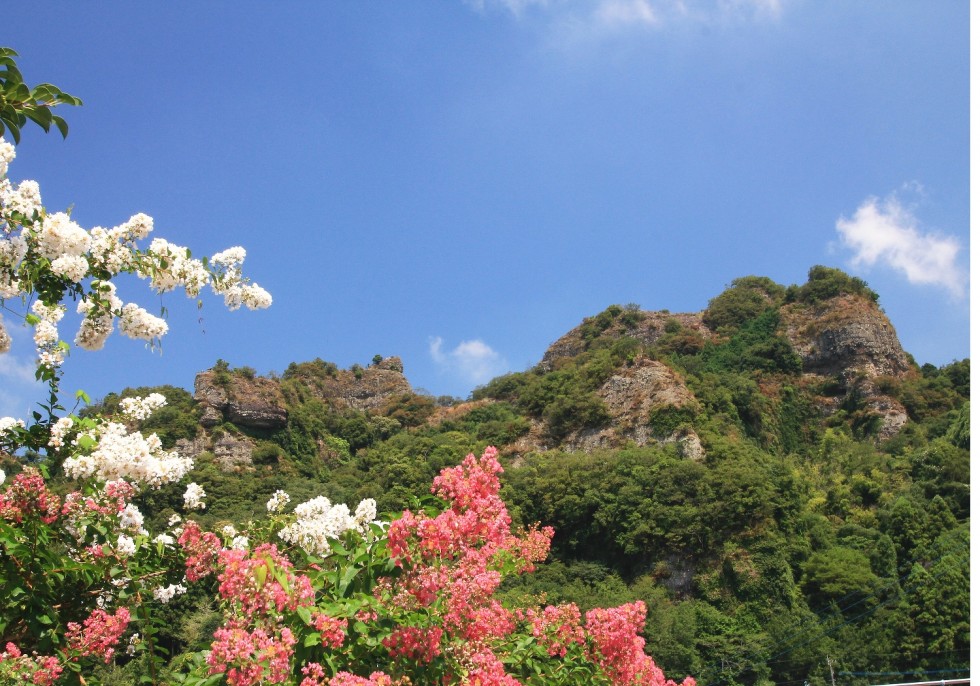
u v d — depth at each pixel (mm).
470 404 112188
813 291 116688
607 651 5453
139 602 5391
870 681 41781
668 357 99500
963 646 40688
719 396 84062
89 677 4992
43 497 5090
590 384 88062
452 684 4355
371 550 4684
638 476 60750
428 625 4324
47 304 5688
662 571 54094
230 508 45000
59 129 4984
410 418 114688
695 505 56875
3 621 4801
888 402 93062
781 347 106375
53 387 5629
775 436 89375
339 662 4281
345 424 101375
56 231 5234
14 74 4770
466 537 4656
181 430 81562
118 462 5363
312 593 4281
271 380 97500
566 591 49688
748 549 52406
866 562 50375
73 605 5266
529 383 106250
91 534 5371
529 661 5379
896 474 65438
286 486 59094
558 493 62031
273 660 3891
